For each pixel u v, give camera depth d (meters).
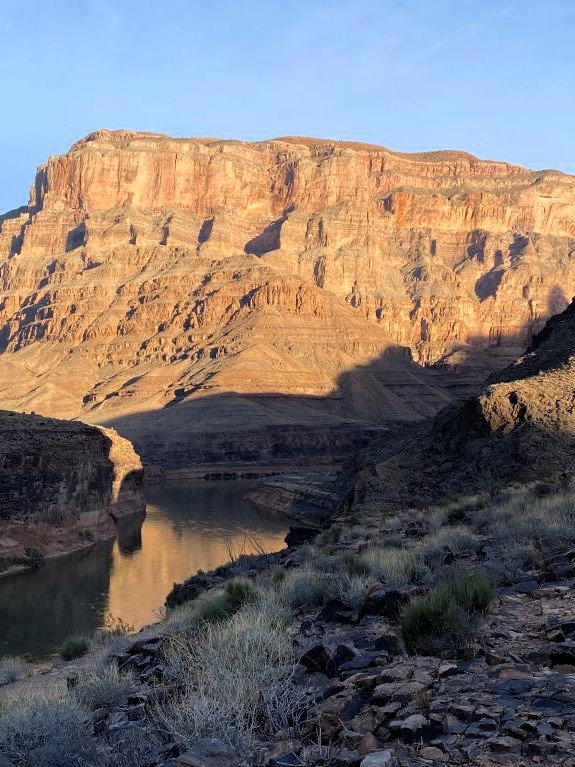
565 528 19.56
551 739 6.24
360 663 9.05
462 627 9.50
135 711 9.49
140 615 52.41
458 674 8.28
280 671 8.98
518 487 40.72
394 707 7.30
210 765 6.46
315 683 8.95
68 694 11.84
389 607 12.23
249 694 7.91
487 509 31.67
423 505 45.25
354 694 7.68
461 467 54.91
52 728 9.05
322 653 9.45
